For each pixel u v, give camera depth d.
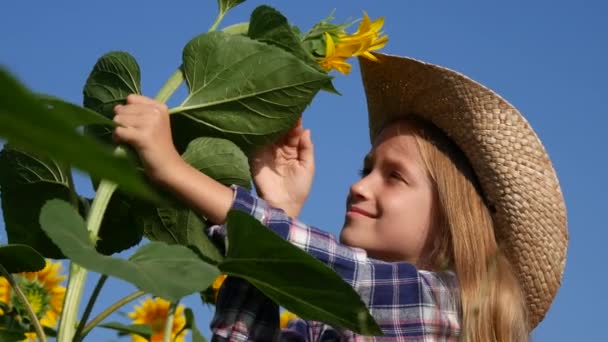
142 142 1.55
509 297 2.14
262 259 1.16
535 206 2.31
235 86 1.65
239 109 1.66
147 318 2.59
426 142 2.31
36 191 1.63
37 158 1.58
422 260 2.21
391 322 1.94
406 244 2.20
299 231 1.87
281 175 2.12
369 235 2.21
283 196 2.09
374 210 2.23
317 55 1.84
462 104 2.32
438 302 2.01
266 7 1.67
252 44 1.63
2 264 1.32
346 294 1.17
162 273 1.04
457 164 2.32
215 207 1.64
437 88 2.34
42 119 0.22
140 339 2.24
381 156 2.31
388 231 2.20
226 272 1.22
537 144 2.33
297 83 1.63
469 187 2.29
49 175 1.61
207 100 1.65
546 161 2.34
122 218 1.70
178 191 1.60
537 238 2.32
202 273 1.06
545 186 2.33
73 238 1.05
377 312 1.93
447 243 2.22
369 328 1.23
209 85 1.65
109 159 0.23
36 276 2.44
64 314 1.25
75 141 0.22
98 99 1.65
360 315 1.21
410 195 2.23
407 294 1.96
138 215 1.70
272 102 1.64
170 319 1.62
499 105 2.32
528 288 2.35
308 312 1.26
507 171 2.29
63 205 1.09
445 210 2.23
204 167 1.67
